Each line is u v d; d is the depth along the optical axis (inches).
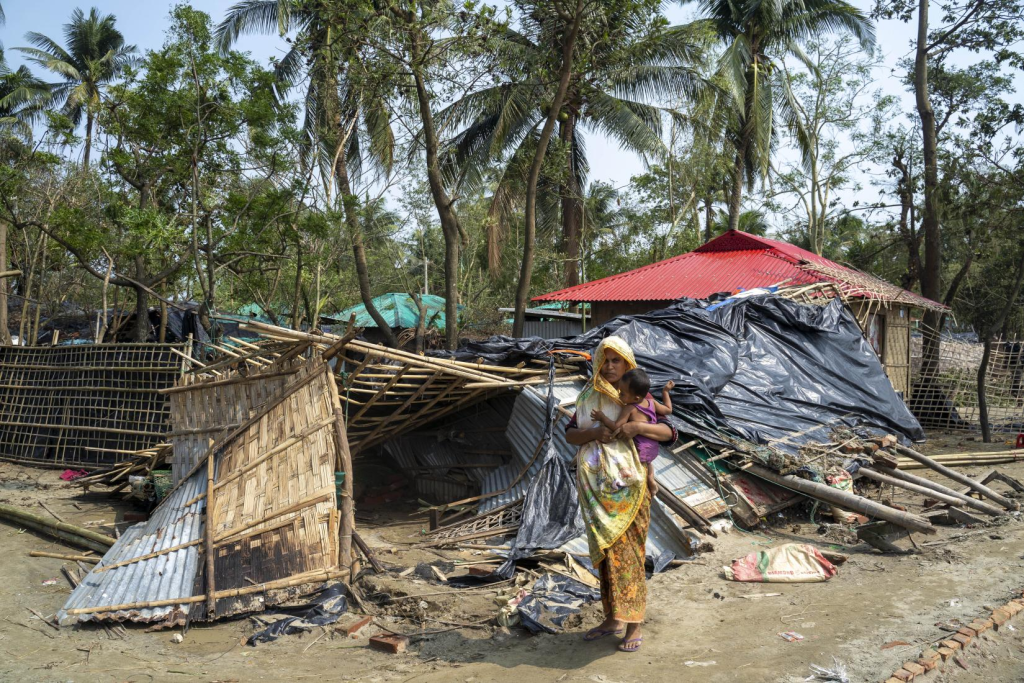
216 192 542.9
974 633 176.1
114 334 713.0
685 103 923.4
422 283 1288.1
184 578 221.6
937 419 649.0
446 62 559.5
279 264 602.9
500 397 357.4
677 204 1045.8
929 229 744.3
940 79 908.6
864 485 343.6
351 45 557.9
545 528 258.1
